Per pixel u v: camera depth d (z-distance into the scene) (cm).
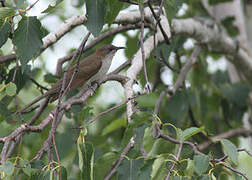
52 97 974
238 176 629
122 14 1095
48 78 1106
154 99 721
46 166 641
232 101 1505
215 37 1371
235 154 634
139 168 631
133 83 940
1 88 783
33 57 801
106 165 717
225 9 1598
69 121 1173
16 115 903
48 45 991
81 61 1211
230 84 1506
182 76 1310
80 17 1019
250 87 1596
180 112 1323
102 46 1287
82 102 847
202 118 1456
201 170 597
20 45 768
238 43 1455
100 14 745
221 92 1521
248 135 1468
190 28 1284
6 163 590
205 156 608
